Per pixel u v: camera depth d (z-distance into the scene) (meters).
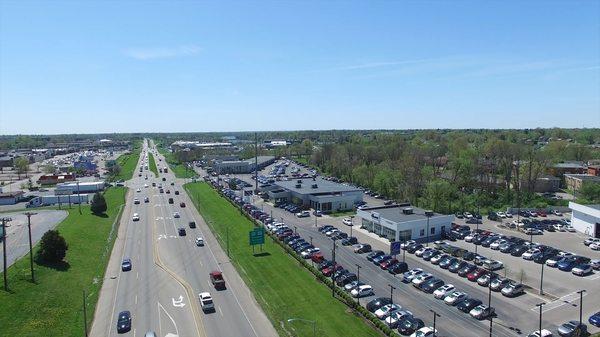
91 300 63.53
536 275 71.56
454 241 93.06
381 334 51.97
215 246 91.19
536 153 165.38
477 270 70.81
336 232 96.56
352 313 57.75
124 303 62.31
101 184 172.75
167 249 89.12
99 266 78.62
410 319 53.75
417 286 67.06
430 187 125.38
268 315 57.62
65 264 77.06
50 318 57.41
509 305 59.91
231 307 60.34
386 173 152.75
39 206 140.62
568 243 91.31
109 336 52.66
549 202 132.12
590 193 132.00
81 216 119.31
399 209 106.62
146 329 54.19
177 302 62.34
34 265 73.00
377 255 79.62
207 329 53.94
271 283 69.25
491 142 179.50
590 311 57.53
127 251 88.12
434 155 188.38
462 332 52.25
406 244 86.69
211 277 70.31
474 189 145.88
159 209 133.50
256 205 137.88
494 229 104.31
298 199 133.62
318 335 51.62
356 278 68.81
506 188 146.38
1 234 97.06
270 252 86.00
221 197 152.38
